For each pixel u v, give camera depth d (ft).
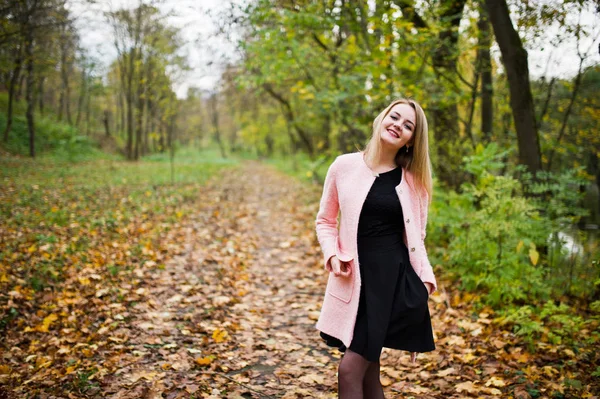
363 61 27.17
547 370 10.54
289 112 61.31
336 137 51.31
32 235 21.49
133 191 39.81
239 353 12.26
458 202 19.54
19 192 34.42
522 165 18.93
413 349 7.79
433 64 25.59
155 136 50.37
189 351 12.02
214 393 9.90
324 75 35.06
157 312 14.74
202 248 23.34
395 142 7.97
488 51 24.89
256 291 17.95
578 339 12.14
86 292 15.75
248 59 32.71
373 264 7.77
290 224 31.99
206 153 157.28
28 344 12.17
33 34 48.44
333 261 7.89
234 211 36.27
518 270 15.29
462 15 23.29
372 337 7.42
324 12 26.71
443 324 14.03
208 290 17.17
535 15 18.10
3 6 34.24
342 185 8.16
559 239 17.70
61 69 96.07
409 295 7.66
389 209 7.84
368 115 29.60
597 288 14.99
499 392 9.75
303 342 13.26
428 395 9.95
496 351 11.86
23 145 75.36
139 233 24.71
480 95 25.77
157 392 9.68
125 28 74.08
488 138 26.66
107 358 11.29
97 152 91.97
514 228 15.67
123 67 94.99
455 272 17.90
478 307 14.96
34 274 16.55
